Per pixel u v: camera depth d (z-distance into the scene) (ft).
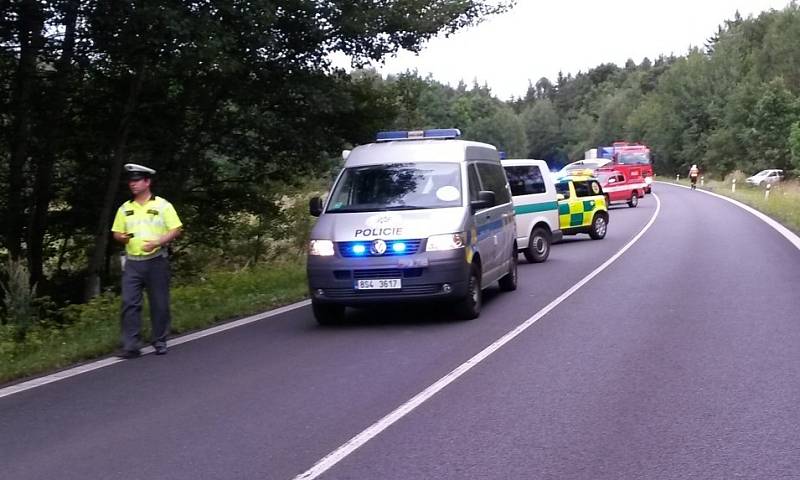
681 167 343.67
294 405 23.24
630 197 132.67
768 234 74.02
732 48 357.41
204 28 41.91
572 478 17.12
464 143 40.63
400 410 22.45
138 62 47.96
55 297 56.49
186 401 24.00
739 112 277.44
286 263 74.59
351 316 38.83
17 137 50.26
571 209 75.00
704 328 32.55
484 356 28.96
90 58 46.01
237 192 63.46
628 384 24.53
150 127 55.62
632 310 37.37
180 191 57.52
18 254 53.88
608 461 18.07
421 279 34.35
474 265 37.09
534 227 59.82
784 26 313.73
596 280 48.34
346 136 61.11
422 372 26.81
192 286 51.72
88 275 52.80
